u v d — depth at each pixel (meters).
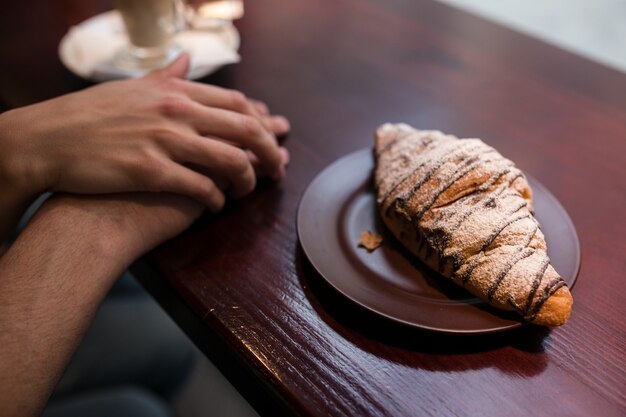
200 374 0.52
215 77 0.54
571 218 0.40
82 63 0.54
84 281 0.34
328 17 0.62
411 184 0.35
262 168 0.43
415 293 0.34
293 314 0.34
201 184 0.38
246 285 0.36
